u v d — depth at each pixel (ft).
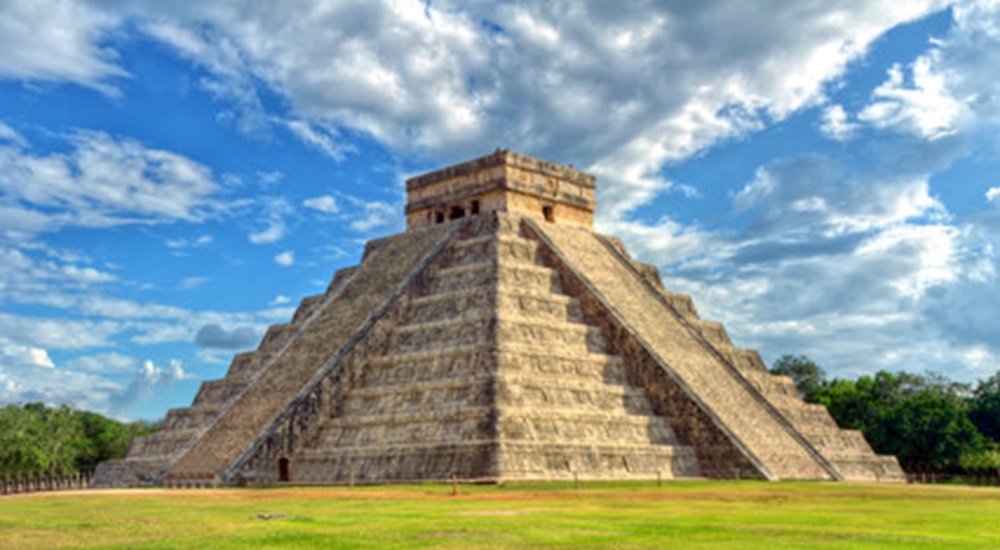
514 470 169.58
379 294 222.48
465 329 198.08
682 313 244.01
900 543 67.46
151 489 183.73
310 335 221.87
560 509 104.12
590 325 213.66
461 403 181.88
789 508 106.32
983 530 78.18
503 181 236.84
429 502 119.96
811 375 367.66
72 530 83.46
